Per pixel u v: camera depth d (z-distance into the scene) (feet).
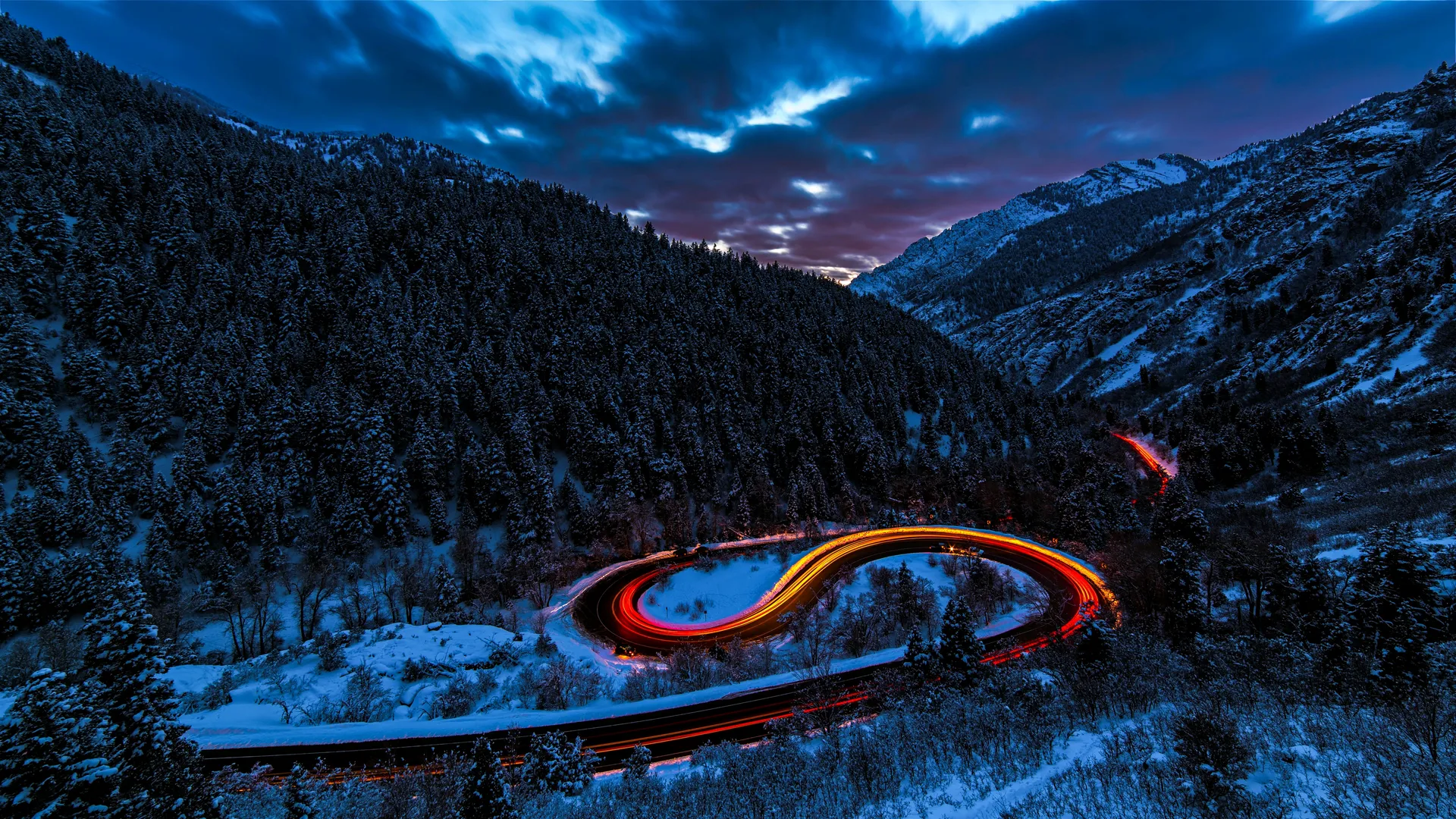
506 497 321.32
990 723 104.22
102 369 322.75
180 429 322.55
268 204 489.26
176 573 250.78
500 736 147.74
